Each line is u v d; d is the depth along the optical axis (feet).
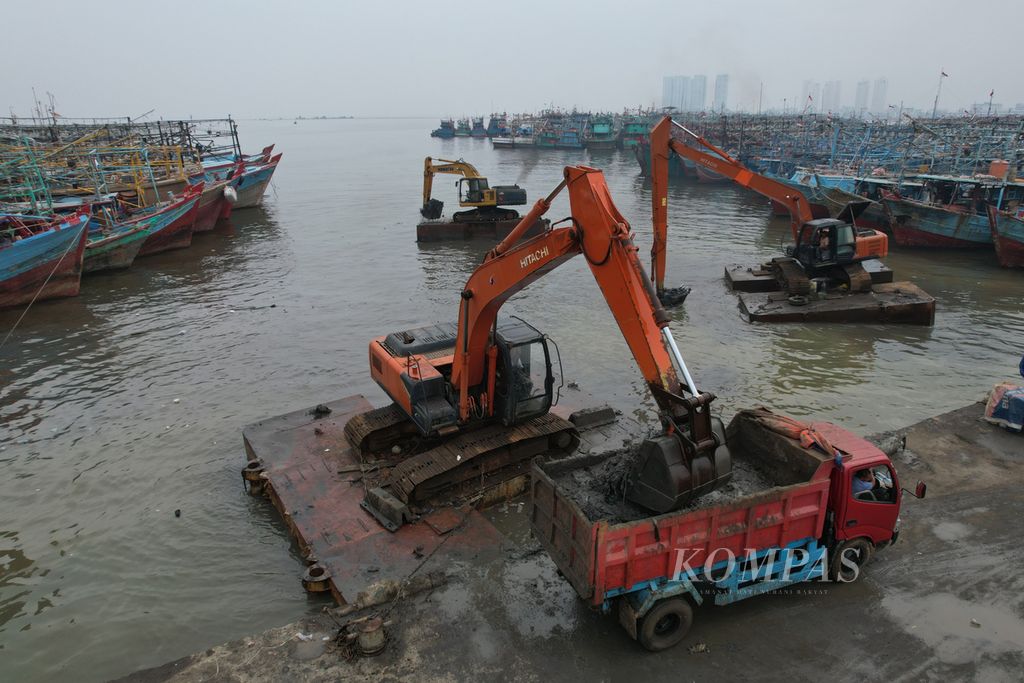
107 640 31.32
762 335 73.97
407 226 151.23
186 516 41.55
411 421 44.65
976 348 69.00
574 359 67.72
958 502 39.01
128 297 95.14
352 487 40.63
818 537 30.35
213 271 110.73
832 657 27.68
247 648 28.09
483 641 28.40
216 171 199.82
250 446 46.34
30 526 41.01
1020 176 148.15
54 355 71.82
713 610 30.73
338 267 111.75
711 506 26.96
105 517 41.81
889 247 123.95
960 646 28.27
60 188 139.74
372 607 30.48
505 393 41.91
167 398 60.03
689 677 26.58
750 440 34.35
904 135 217.56
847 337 72.84
